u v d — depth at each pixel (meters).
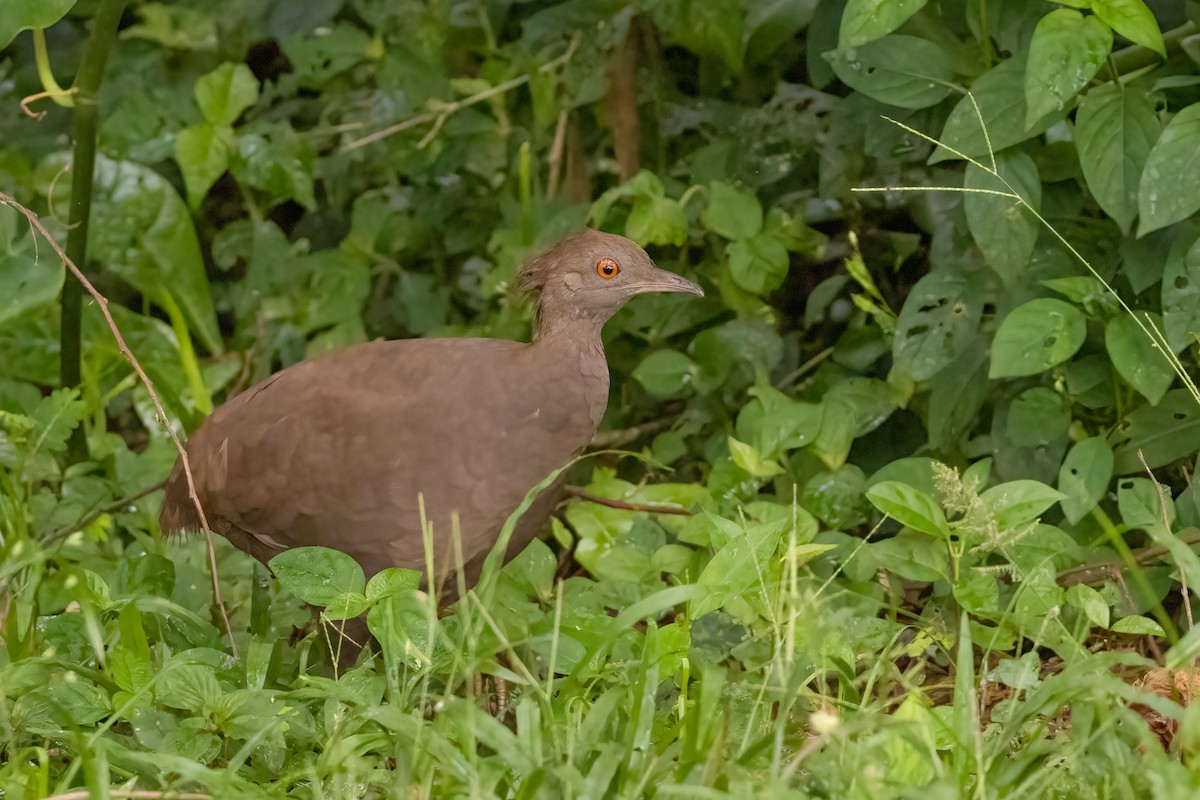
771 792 5.14
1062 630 7.06
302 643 7.73
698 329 10.83
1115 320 8.16
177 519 8.49
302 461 7.79
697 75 10.98
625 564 8.65
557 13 10.92
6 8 9.07
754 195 9.99
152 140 11.37
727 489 9.24
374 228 11.45
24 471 9.67
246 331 11.52
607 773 5.55
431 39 11.27
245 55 11.60
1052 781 5.75
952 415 9.01
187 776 5.73
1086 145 7.96
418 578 6.70
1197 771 5.22
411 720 5.88
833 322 10.21
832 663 6.72
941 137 8.34
